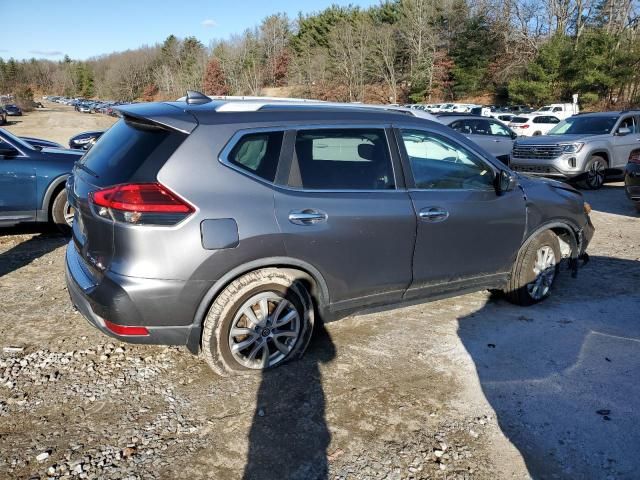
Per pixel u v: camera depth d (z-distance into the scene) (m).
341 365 3.38
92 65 141.25
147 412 2.88
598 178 11.15
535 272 4.31
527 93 42.88
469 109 34.97
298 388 3.12
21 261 5.57
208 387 3.12
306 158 3.17
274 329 3.21
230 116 3.03
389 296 3.58
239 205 2.89
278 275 3.09
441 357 3.52
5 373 3.24
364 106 3.74
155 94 114.00
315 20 75.38
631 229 7.30
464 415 2.89
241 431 2.73
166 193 2.75
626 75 37.75
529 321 4.11
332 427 2.77
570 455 2.59
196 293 2.86
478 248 3.87
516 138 12.37
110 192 2.77
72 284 3.11
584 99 39.19
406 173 3.52
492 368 3.38
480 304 4.45
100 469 2.44
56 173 6.30
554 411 2.93
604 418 2.87
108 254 2.81
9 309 4.24
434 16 56.62
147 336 2.89
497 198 3.93
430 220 3.55
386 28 61.69
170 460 2.51
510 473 2.47
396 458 2.55
